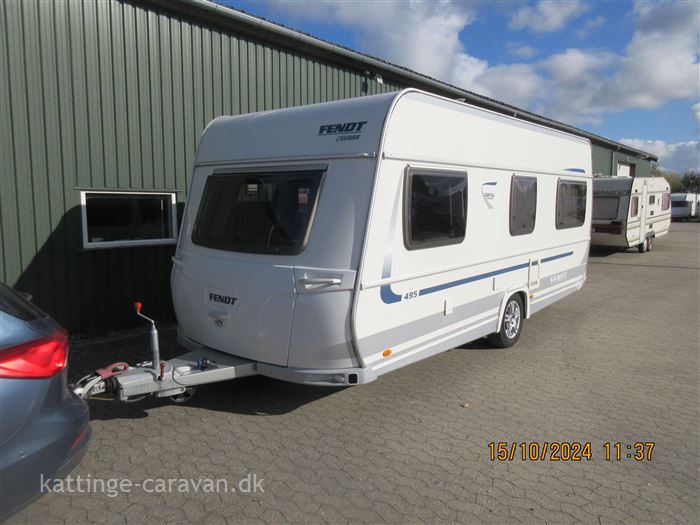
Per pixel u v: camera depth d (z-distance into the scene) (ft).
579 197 24.81
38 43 17.87
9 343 7.98
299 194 13.38
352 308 12.31
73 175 19.11
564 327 24.11
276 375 13.16
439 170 14.82
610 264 47.98
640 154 85.20
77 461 8.82
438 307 15.29
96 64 19.29
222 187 15.21
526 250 20.13
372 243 12.58
